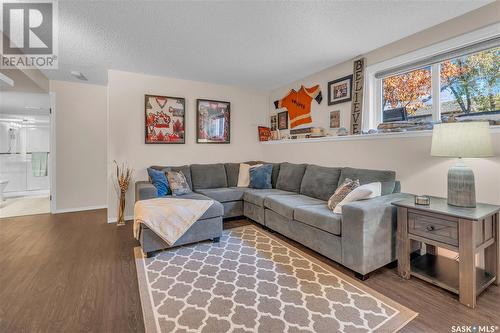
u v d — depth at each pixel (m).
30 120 6.33
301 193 3.52
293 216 2.76
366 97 3.16
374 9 2.22
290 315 1.63
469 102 2.38
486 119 2.18
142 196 3.18
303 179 3.53
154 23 2.41
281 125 4.77
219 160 4.68
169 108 4.20
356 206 2.10
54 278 2.11
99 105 4.71
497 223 1.95
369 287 1.96
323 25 2.49
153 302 1.77
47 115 6.34
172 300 1.79
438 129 1.99
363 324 1.54
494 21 2.12
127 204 3.94
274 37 2.73
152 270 2.25
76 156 4.56
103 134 4.76
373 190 2.35
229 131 4.75
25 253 2.64
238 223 3.72
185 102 4.34
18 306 1.73
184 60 3.40
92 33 2.60
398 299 1.80
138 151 3.99
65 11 2.19
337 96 3.57
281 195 3.39
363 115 3.19
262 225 3.46
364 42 2.87
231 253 2.62
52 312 1.66
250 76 4.14
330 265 2.35
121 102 3.86
